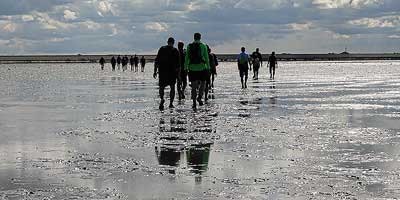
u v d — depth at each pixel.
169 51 21.88
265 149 11.80
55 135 14.19
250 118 18.09
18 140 13.30
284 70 92.50
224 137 13.67
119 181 8.74
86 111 20.97
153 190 8.11
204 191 8.03
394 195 7.72
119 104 24.34
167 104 24.23
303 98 27.27
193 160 10.58
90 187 8.32
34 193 7.93
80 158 10.80
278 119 17.73
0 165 10.07
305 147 12.04
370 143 12.57
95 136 13.99
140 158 10.80
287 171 9.47
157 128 15.59
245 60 36.22
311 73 73.81
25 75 70.06
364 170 9.50
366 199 7.52
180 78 25.78
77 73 78.88
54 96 29.66
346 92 32.06
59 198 7.65
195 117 18.53
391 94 30.16
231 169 9.69
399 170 9.49
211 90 34.06
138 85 41.91
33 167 9.88
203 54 22.41
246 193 7.90
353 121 17.06
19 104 24.41
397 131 14.63
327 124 16.28
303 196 7.71
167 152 11.50
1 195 7.80
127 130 15.17
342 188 8.18
